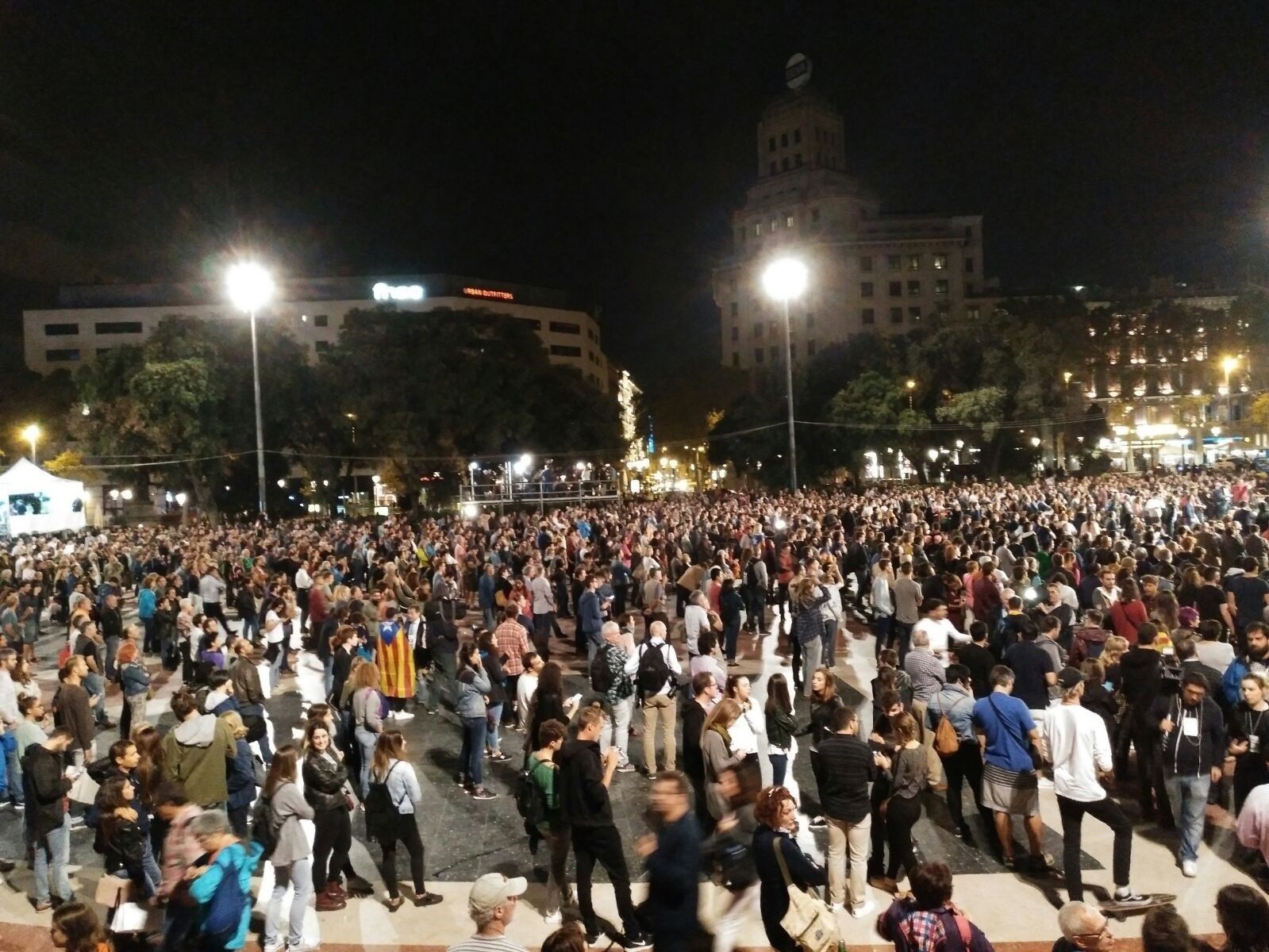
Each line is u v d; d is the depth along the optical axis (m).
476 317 52.16
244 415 47.34
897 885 6.58
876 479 66.69
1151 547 14.55
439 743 10.79
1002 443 50.72
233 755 7.02
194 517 52.75
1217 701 7.69
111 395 46.53
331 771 6.53
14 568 22.06
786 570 15.70
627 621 12.59
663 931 4.65
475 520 36.19
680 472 103.06
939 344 51.97
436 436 48.12
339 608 12.84
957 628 11.96
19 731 7.73
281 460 52.34
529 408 50.69
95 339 88.44
